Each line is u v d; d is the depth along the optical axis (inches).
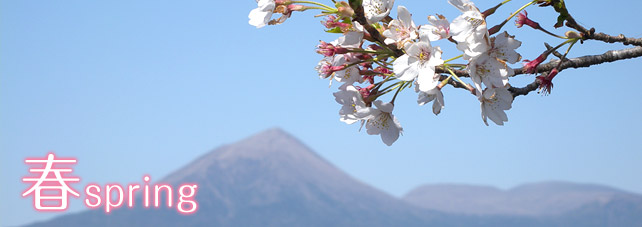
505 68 85.0
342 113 100.4
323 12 92.1
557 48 94.4
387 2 89.9
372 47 95.7
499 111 89.0
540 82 96.4
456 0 86.2
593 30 93.0
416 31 87.1
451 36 85.9
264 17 92.0
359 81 100.7
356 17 88.2
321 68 99.6
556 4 90.4
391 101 96.5
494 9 85.5
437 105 89.6
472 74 85.2
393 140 96.7
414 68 85.1
